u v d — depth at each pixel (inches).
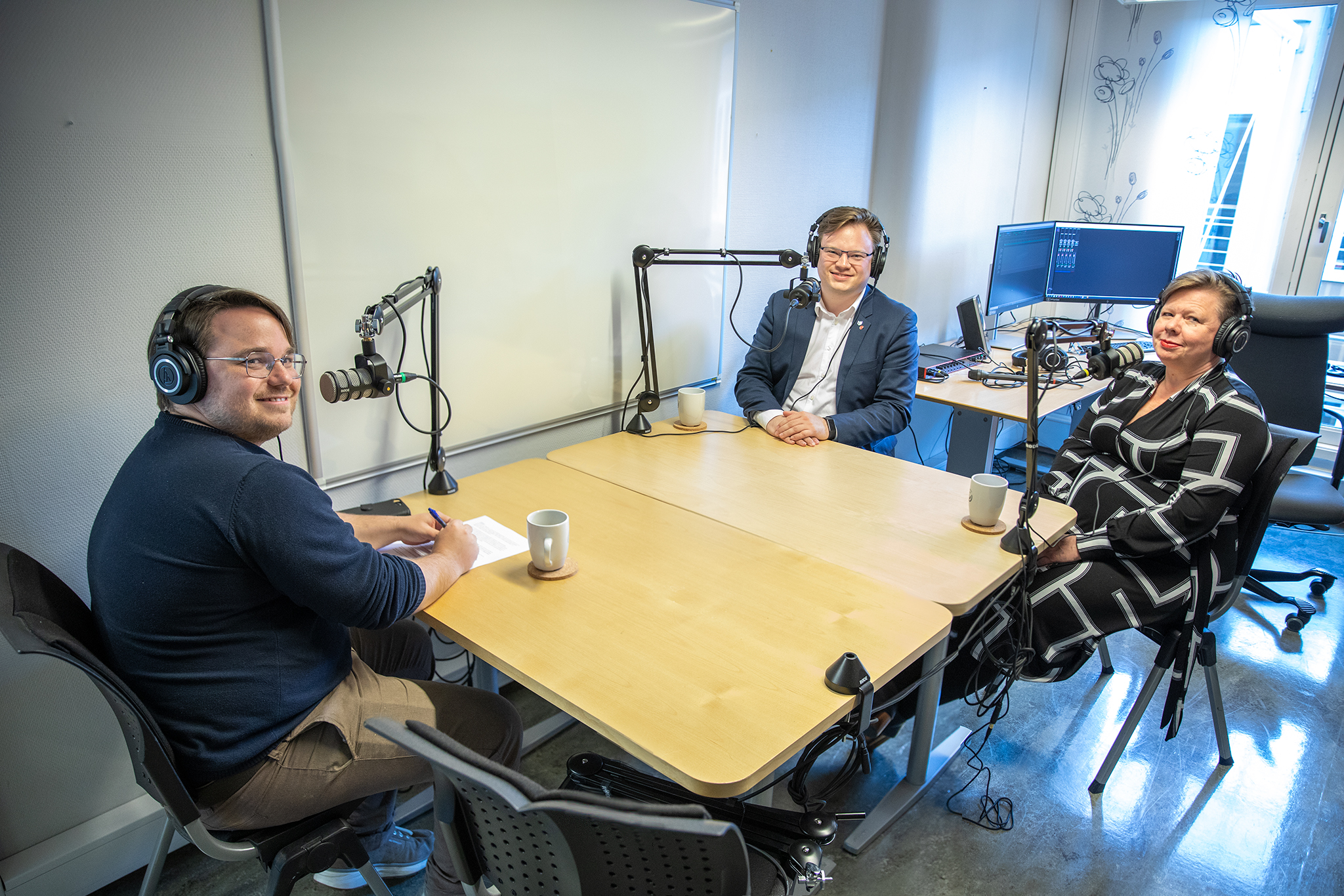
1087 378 114.6
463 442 82.6
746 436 90.9
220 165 60.7
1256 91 136.1
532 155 79.7
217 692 46.0
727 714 44.5
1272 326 108.0
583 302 89.4
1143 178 149.5
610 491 75.2
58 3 51.7
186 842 69.6
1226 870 68.0
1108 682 93.4
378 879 52.1
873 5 116.4
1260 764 80.4
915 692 74.1
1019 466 156.2
